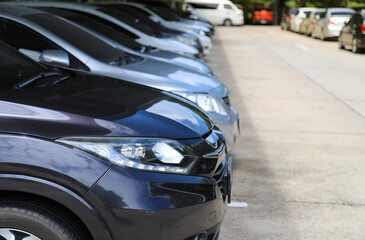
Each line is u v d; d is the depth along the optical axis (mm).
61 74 3605
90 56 5152
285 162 5891
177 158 2641
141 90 3553
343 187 5051
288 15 38500
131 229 2467
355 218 4277
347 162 5918
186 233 2607
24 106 2580
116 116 2707
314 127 7762
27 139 2438
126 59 5617
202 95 5145
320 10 30734
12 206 2422
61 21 5609
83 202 2416
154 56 7086
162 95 3559
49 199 2463
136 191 2473
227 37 29969
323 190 4953
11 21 5059
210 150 2881
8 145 2416
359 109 9219
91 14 8898
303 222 4172
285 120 8242
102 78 3777
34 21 5191
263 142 6816
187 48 9891
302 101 9977
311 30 30406
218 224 2844
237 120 5461
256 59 17781
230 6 45625
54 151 2434
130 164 2516
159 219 2492
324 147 6590
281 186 5047
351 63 16797
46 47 5035
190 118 3168
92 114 2656
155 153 2592
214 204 2742
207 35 17172
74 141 2480
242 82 12453
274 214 4328
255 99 10156
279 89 11422
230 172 3217
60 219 2447
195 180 2670
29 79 3191
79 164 2434
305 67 15625
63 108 2648
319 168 5668
